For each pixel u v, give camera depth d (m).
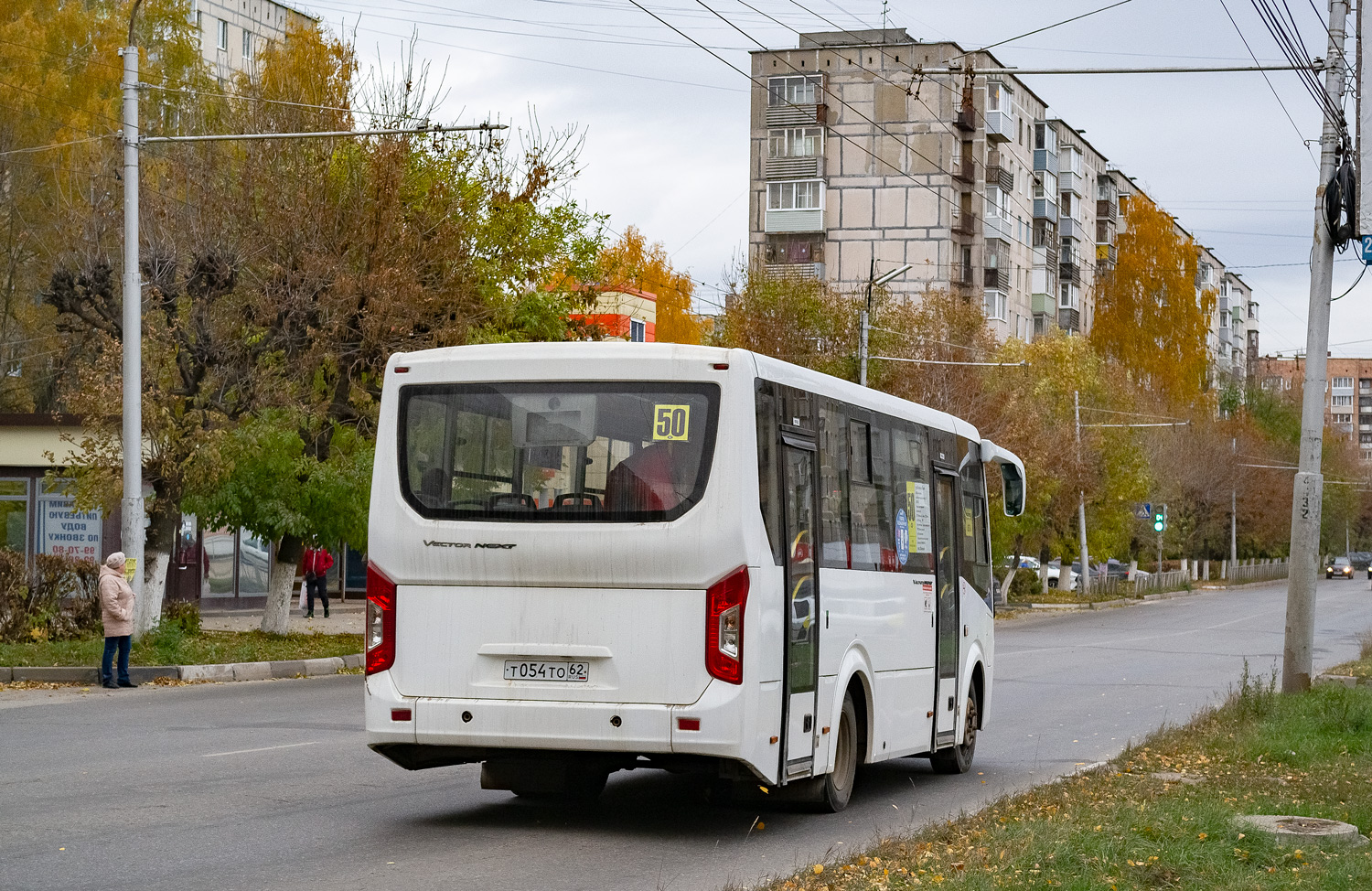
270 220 27.62
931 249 76.62
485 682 9.83
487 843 9.51
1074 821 9.73
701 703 9.48
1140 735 17.66
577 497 9.77
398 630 10.02
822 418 11.03
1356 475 137.38
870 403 12.09
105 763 12.80
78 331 27.02
